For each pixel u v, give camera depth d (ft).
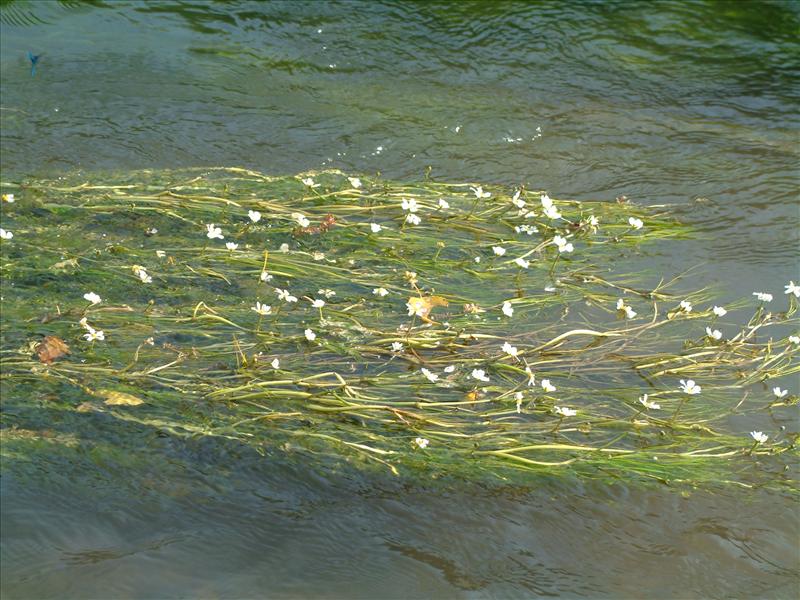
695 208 7.11
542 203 6.61
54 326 5.69
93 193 6.73
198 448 5.17
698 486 5.23
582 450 5.22
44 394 5.31
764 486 5.24
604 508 5.11
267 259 6.20
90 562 4.72
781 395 5.55
